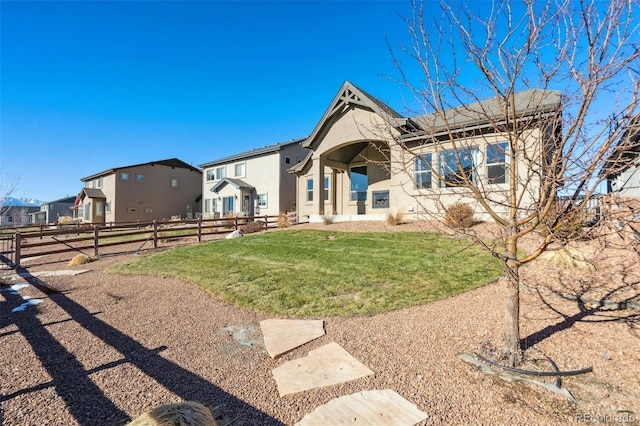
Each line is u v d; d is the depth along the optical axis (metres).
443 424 2.23
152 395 2.70
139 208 31.42
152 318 4.77
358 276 6.29
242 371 3.12
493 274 5.95
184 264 8.55
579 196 2.68
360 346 3.58
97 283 7.25
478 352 3.29
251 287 6.08
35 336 4.11
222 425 2.28
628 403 2.39
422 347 3.47
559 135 2.86
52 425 2.29
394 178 13.09
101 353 3.58
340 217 14.45
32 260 11.20
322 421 2.30
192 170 35.62
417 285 5.59
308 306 5.01
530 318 4.09
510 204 3.03
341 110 14.17
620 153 2.42
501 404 2.44
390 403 2.50
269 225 20.08
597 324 3.75
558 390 2.59
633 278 4.96
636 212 3.04
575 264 5.74
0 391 2.78
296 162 25.38
